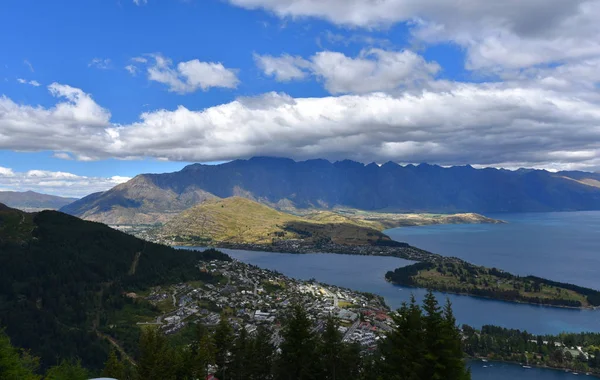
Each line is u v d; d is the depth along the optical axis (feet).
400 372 170.81
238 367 273.75
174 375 259.80
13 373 175.11
